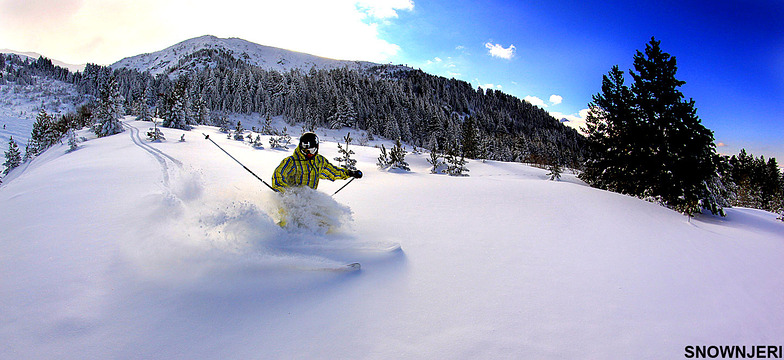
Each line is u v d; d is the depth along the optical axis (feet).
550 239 13.78
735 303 9.39
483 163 102.37
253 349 6.32
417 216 16.46
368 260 10.46
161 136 72.13
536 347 6.73
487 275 10.02
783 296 10.18
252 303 7.79
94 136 97.45
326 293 8.41
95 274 8.73
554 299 8.78
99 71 478.59
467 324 7.41
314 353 6.28
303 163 12.23
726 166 42.39
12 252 10.14
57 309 7.14
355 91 322.96
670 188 42.14
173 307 7.45
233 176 27.43
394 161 56.80
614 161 54.85
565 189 24.38
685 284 10.39
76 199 17.24
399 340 6.75
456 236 13.55
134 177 24.86
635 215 19.07
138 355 5.99
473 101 559.79
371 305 8.00
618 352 6.73
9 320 6.73
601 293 9.30
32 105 408.67
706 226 20.04
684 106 45.70
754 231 21.93
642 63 51.88
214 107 280.92
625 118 54.29
